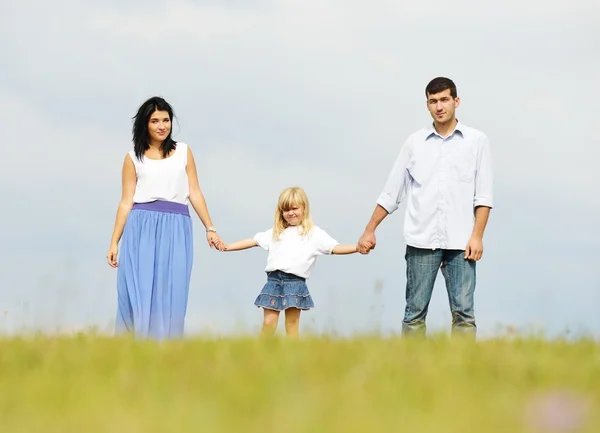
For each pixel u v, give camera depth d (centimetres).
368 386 804
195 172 1673
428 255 1590
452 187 1574
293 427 646
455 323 1590
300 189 1756
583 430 652
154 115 1609
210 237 1677
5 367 949
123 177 1644
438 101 1572
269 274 1788
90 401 751
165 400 756
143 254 1608
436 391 770
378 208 1659
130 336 1173
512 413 691
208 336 1169
